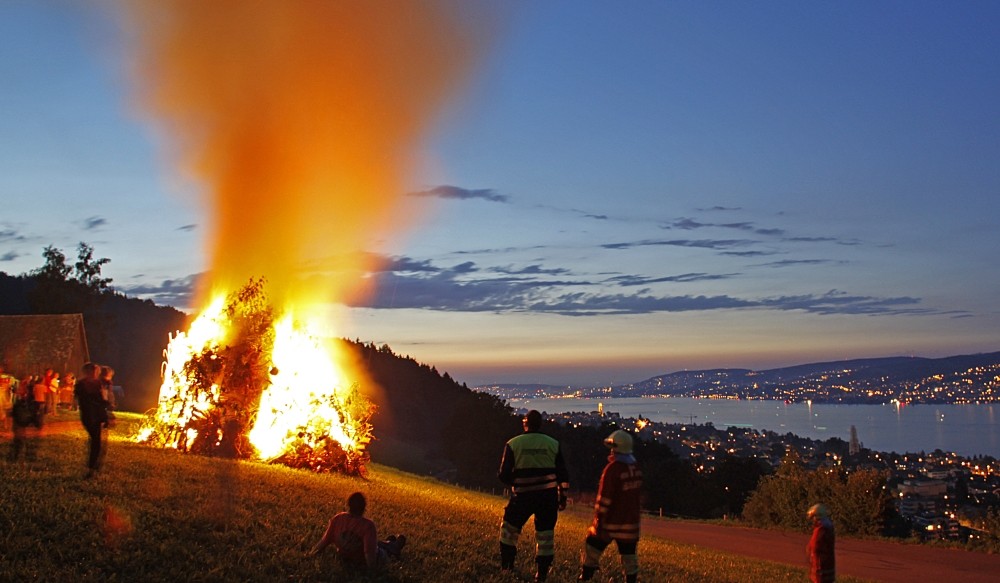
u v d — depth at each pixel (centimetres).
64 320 3684
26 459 1405
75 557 866
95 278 6438
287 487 1474
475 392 6081
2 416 1917
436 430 8612
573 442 5922
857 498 2573
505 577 994
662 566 1304
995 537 2147
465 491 2955
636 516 968
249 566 898
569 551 1248
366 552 945
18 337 3562
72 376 3419
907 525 3738
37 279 6206
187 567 877
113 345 8194
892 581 1639
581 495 4866
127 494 1177
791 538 2438
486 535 1269
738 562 1652
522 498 988
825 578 1047
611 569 1157
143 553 904
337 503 1359
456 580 958
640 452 6091
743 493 5544
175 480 1354
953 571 1786
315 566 923
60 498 1074
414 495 1856
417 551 1079
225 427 2000
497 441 5528
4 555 837
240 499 1251
